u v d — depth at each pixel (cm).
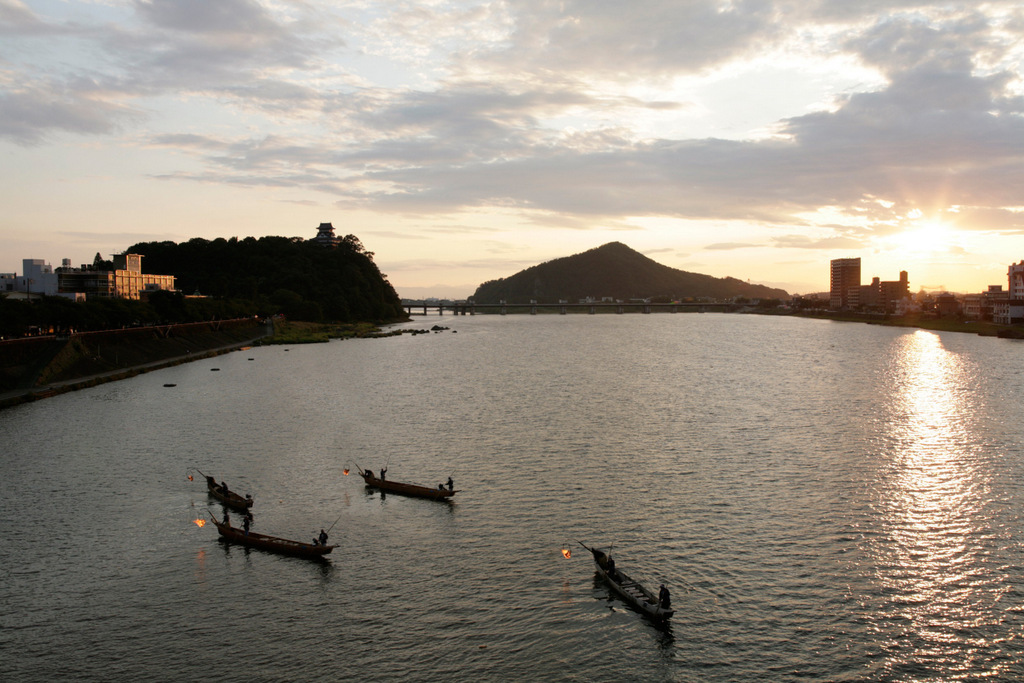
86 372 19388
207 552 7444
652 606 6059
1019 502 8706
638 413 14375
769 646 5688
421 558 7256
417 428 12988
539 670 5388
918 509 8506
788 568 6975
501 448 11456
